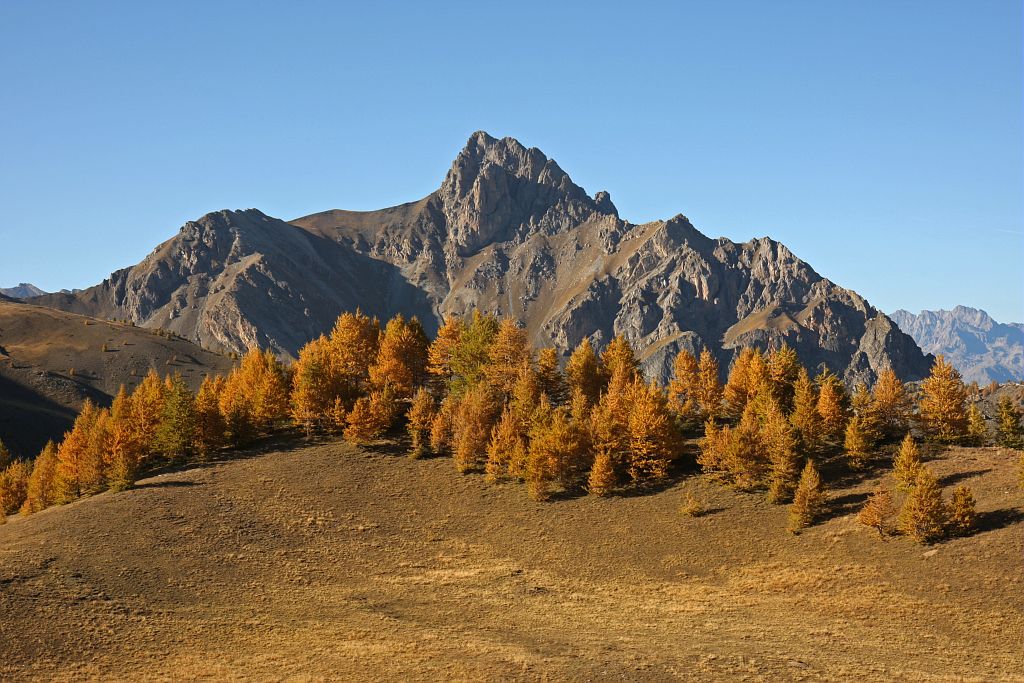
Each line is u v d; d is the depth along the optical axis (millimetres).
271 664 47812
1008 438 89000
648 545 71312
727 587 62812
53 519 74688
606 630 54438
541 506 80375
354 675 45688
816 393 95938
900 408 89875
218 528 73625
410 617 57656
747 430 80188
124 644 51000
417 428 93938
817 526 69688
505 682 44281
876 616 54594
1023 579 54938
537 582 66000
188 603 58969
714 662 47344
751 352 106750
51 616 53750
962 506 63125
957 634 50812
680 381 106375
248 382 111000
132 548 67438
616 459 84875
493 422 90938
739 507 75750
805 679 44844
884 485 74688
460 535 76062
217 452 96938
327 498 82438
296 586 64125
